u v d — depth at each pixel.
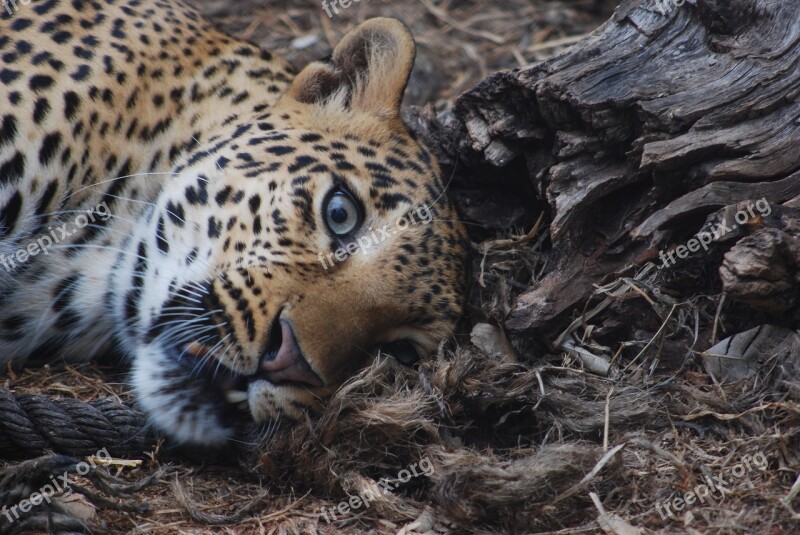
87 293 8.10
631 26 8.41
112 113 8.15
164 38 8.66
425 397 7.36
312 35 14.23
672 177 7.68
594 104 7.87
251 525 6.63
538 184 8.52
